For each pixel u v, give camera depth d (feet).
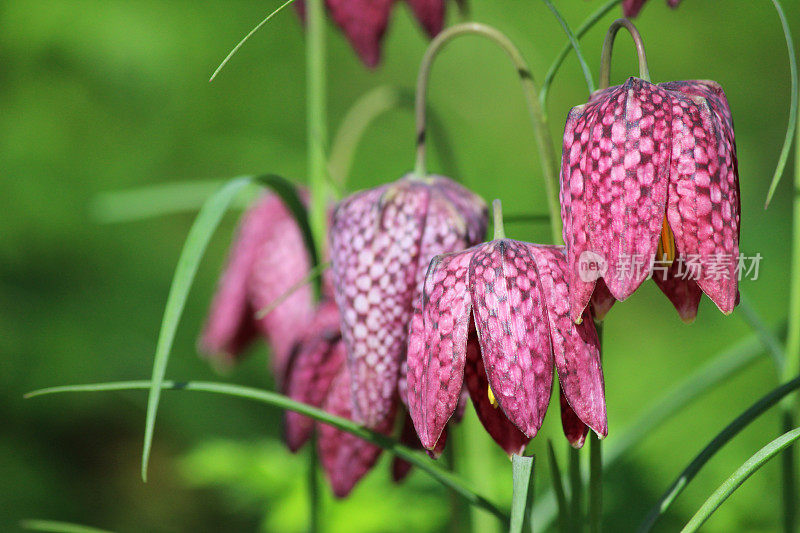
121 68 5.27
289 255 2.52
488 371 1.99
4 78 5.30
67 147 5.32
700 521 2.02
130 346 5.18
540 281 1.99
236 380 5.05
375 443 2.10
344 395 2.27
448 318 2.00
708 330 5.08
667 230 1.99
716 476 3.15
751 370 4.30
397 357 2.13
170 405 5.05
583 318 2.00
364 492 3.00
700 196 1.95
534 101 2.09
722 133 1.97
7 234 5.13
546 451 3.52
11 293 5.14
